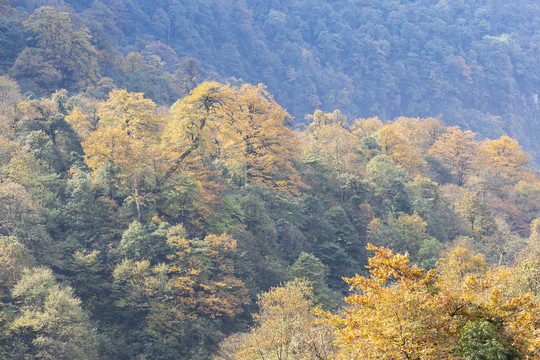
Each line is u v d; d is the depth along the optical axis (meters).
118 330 48.09
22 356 38.94
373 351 17.11
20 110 71.88
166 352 45.44
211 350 46.41
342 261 68.94
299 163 89.00
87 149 58.69
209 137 69.75
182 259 50.56
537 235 85.62
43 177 57.06
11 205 49.31
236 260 55.59
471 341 16.70
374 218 77.75
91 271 49.88
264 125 78.44
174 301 48.75
